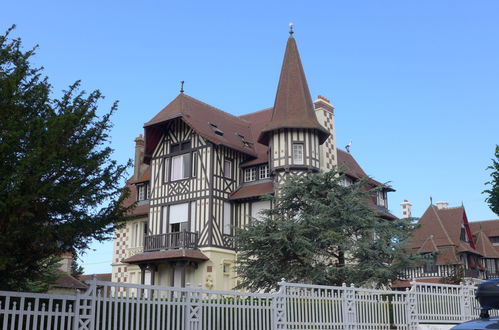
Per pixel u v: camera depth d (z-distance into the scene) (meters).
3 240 8.45
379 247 20.41
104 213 10.27
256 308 11.90
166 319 10.46
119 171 10.38
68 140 9.77
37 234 8.91
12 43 10.15
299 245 19.70
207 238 26.41
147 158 30.22
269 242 20.30
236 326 11.41
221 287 26.11
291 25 30.00
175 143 29.03
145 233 31.69
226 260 26.69
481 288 6.32
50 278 18.69
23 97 9.56
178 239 26.38
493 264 45.78
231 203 27.97
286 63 28.89
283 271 20.23
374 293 14.52
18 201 8.02
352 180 30.88
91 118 10.15
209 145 27.53
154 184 29.38
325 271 19.75
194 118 28.39
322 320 13.09
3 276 10.08
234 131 30.30
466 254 41.59
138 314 9.98
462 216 42.62
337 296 13.75
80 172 9.73
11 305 9.88
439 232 41.22
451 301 16.42
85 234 10.10
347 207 20.86
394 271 20.36
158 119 28.88
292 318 12.51
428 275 39.56
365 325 13.95
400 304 15.06
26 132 8.84
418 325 15.18
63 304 9.14
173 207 28.30
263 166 28.47
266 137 28.02
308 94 28.34
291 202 21.91
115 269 32.12
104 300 9.66
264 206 27.03
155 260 26.70
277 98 28.08
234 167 28.66
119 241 32.56
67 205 9.70
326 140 30.25
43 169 8.54
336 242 19.95
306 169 26.25
